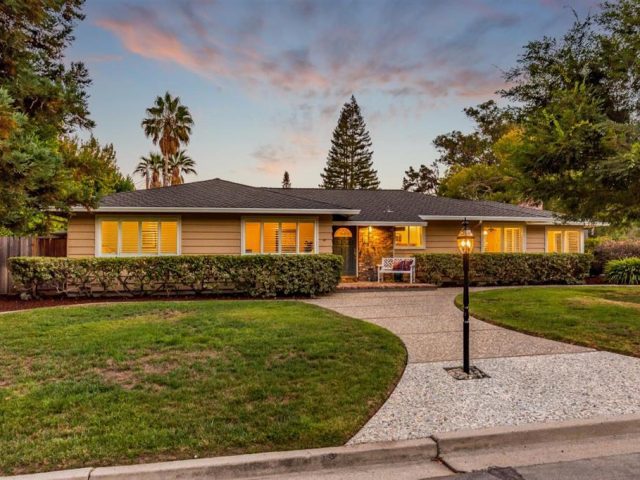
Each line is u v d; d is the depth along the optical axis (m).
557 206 8.63
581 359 5.96
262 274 12.25
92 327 7.40
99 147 23.52
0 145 4.20
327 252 13.95
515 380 5.05
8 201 4.92
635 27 7.36
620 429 3.82
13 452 3.18
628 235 20.55
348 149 52.06
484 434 3.55
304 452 3.22
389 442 3.42
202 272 12.10
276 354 5.80
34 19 5.29
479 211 17.16
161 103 34.22
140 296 12.20
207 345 6.21
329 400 4.23
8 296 12.26
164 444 3.31
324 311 9.19
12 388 4.54
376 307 10.41
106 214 12.93
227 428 3.59
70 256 12.88
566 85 7.79
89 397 4.27
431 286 14.26
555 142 7.13
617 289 13.41
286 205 13.55
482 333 7.54
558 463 3.28
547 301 10.63
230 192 15.09
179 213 13.27
